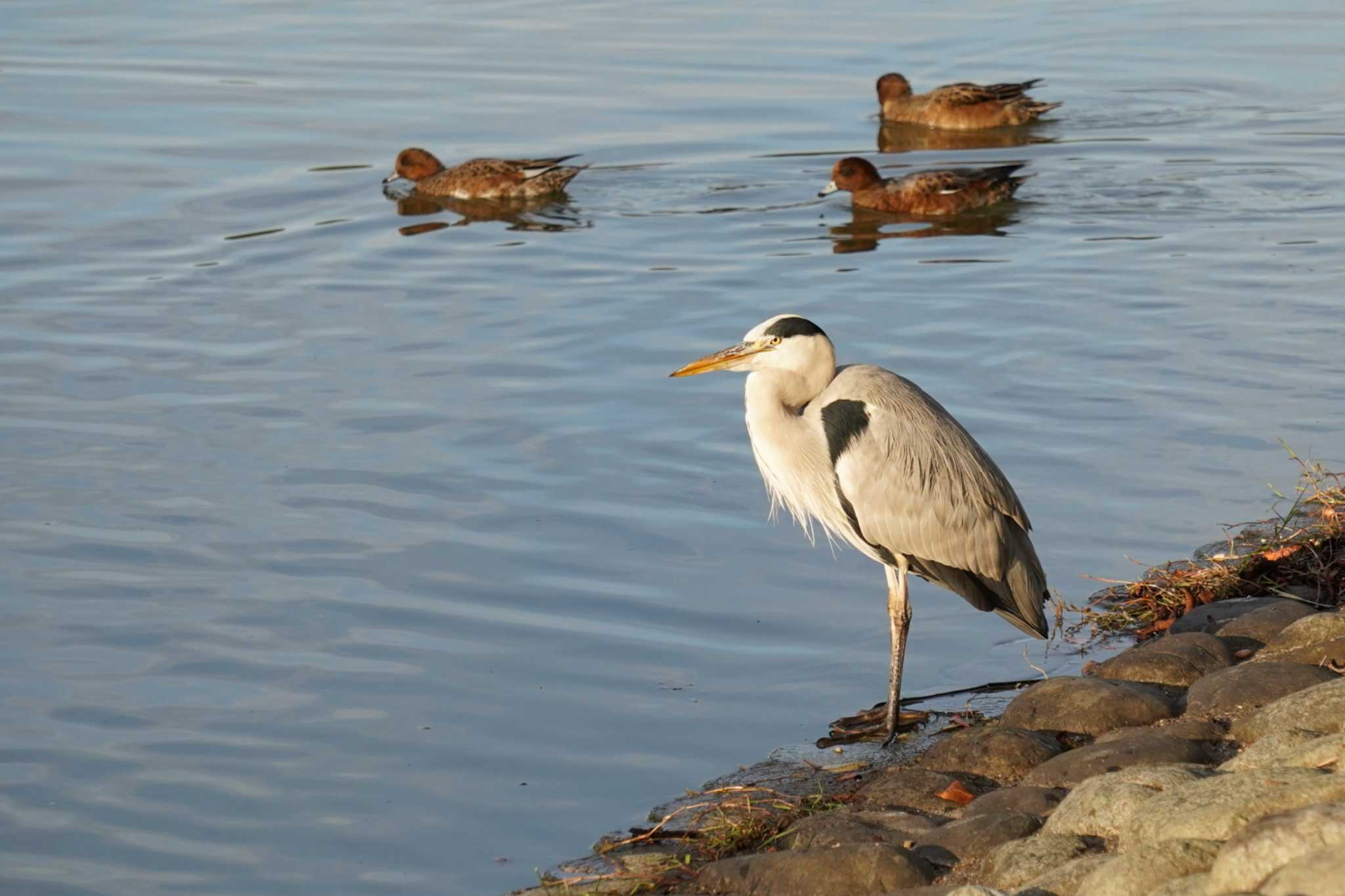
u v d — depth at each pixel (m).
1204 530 13.16
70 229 22.39
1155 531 13.19
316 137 27.64
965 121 28.59
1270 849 6.14
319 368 17.16
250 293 19.88
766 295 19.81
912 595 12.66
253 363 17.30
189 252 21.58
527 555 12.91
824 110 30.02
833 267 21.20
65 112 28.61
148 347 17.78
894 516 10.84
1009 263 21.16
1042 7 39.62
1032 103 29.19
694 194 25.06
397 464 14.64
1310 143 26.98
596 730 10.41
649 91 30.94
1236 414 15.55
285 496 13.93
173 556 12.81
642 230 23.09
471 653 11.42
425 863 8.91
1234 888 6.14
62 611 11.93
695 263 21.39
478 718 10.55
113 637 11.57
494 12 38.03
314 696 10.80
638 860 8.70
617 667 11.25
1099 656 11.41
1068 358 17.25
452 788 9.72
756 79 32.09
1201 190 24.67
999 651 11.62
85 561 12.70
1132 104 30.19
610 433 15.43
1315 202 23.70
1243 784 7.09
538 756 10.08
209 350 17.72
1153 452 14.72
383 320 18.84
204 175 25.30
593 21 37.12
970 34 36.47
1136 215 23.47
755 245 22.38
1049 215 23.70
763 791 9.49
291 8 38.53
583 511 13.73
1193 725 9.14
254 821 9.34
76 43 34.31
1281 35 35.38
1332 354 17.09
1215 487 13.93
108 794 9.62
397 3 39.25
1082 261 21.17
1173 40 35.44
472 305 19.45
